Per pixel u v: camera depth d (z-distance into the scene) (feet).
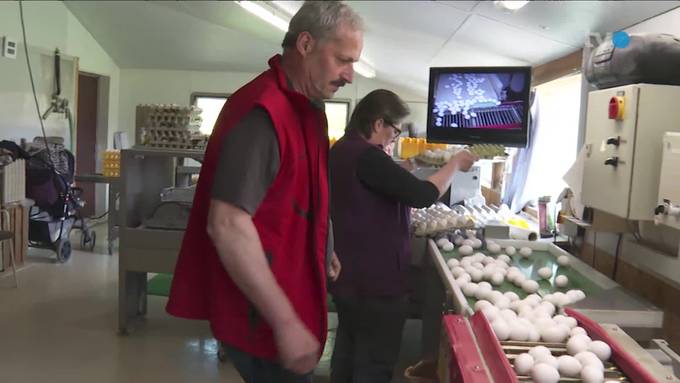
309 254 4.56
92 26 23.76
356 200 6.85
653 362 4.57
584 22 8.54
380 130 7.09
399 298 7.02
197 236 4.43
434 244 8.98
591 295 6.57
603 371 4.59
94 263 17.46
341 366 7.59
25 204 16.39
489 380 4.19
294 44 4.32
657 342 5.46
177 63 27.32
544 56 11.61
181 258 4.50
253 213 3.86
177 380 9.97
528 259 8.48
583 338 5.02
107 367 10.36
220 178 3.86
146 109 11.86
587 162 7.59
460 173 12.14
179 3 19.89
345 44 4.25
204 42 25.13
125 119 28.02
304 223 4.43
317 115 4.48
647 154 6.46
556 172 13.76
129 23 23.39
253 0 15.93
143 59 26.89
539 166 14.10
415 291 10.81
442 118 10.36
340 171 6.95
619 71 6.72
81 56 23.67
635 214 6.53
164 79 28.04
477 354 4.66
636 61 6.45
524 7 8.77
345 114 29.14
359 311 6.95
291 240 4.35
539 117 13.96
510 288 7.12
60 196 17.07
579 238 9.50
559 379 4.54
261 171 3.91
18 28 18.92
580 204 8.31
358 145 6.93
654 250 7.19
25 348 11.02
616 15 7.84
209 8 19.53
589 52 8.81
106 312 13.12
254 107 3.96
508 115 9.95
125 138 22.39
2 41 18.08
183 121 11.52
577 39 9.47
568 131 12.99
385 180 6.67
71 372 10.10
